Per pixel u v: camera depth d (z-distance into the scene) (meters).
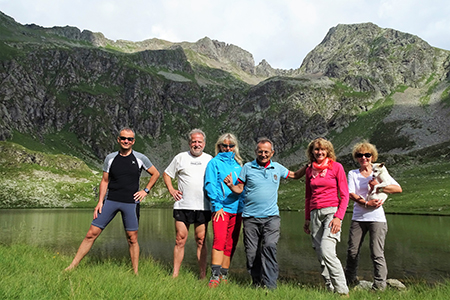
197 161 8.05
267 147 7.27
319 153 7.43
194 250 21.78
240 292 5.79
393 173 121.94
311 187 7.54
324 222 7.22
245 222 7.43
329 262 6.81
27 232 32.03
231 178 7.20
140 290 5.00
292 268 16.16
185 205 7.89
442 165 118.31
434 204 62.91
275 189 7.45
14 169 128.25
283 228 36.62
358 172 8.69
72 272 6.34
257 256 7.59
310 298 5.72
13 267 6.48
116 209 7.88
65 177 134.62
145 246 23.95
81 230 34.09
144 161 8.34
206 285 6.53
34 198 108.31
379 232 8.08
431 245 23.44
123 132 7.93
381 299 6.56
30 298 4.21
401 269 15.94
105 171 8.09
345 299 6.21
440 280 13.49
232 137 7.81
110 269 7.25
